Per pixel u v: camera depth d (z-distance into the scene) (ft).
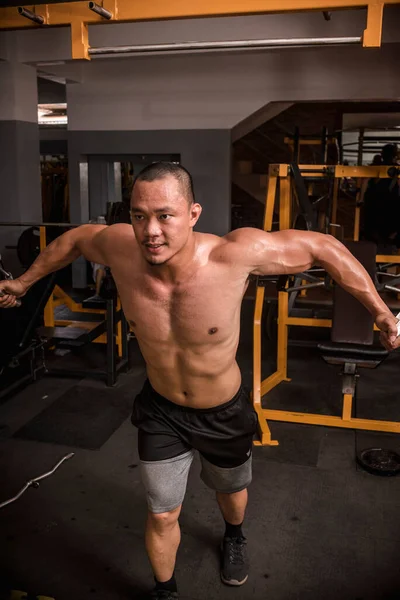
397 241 17.33
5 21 8.81
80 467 9.70
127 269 5.32
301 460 10.00
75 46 8.61
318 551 7.45
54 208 32.30
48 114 34.47
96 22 8.54
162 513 5.82
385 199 17.10
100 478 9.36
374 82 19.99
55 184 33.55
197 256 5.06
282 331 13.70
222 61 20.95
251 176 26.76
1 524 8.04
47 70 21.56
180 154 22.25
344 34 17.62
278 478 9.36
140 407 6.08
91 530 7.93
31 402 12.56
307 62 20.31
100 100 22.65
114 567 7.15
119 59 21.26
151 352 5.52
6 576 6.93
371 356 10.47
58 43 19.88
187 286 5.07
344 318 11.14
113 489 9.02
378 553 7.41
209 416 5.79
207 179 22.09
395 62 19.70
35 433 10.97
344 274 5.13
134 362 15.40
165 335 5.32
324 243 5.16
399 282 14.84
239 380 6.02
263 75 20.72
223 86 21.17
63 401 12.62
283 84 20.66
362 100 20.56
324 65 20.21
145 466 5.81
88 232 5.80
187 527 8.02
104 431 11.10
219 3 8.11
